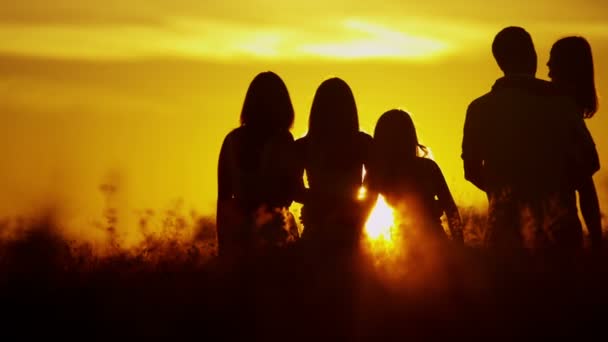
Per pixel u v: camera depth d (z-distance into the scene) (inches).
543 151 581.9
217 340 471.8
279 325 475.5
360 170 609.6
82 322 485.1
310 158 606.5
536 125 583.5
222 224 593.3
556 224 553.3
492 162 588.7
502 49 592.1
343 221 598.9
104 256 543.8
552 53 602.9
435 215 607.8
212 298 491.2
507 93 587.8
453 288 502.3
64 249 542.3
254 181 597.3
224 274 512.4
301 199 604.1
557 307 484.4
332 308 486.9
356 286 501.0
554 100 585.3
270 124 601.6
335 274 509.0
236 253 530.3
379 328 475.2
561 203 577.9
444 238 595.8
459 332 472.1
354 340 470.0
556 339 467.8
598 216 583.2
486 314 481.7
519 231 558.3
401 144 608.4
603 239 580.7
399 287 501.0
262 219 563.8
